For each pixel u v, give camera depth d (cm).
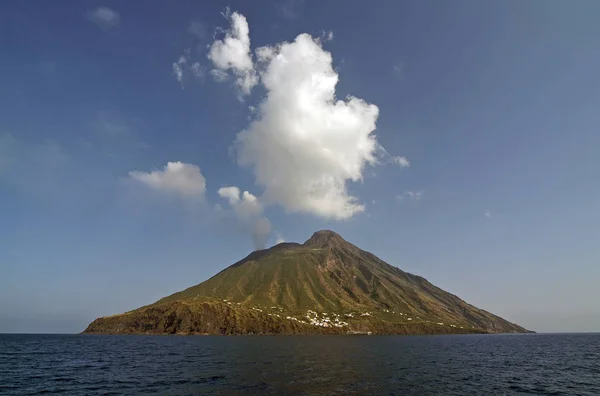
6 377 7419
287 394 5553
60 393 5716
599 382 7200
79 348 17012
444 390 6069
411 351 15012
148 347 17638
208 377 7238
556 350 16925
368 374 7738
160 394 5553
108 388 6109
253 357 11794
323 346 18038
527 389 6334
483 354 14012
